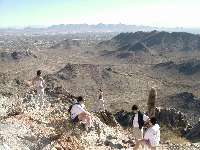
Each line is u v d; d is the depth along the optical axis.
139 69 182.62
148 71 177.62
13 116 17.62
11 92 27.20
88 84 127.00
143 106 93.75
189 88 135.50
